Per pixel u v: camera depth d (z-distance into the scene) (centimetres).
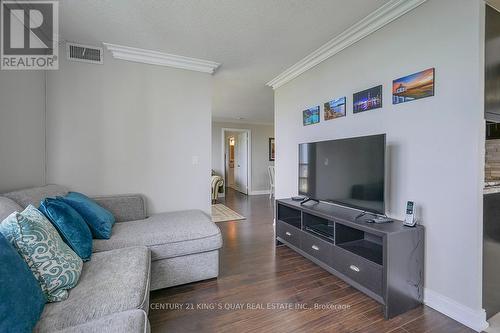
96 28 226
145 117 282
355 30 228
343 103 254
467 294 158
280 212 301
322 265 229
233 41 252
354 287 202
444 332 152
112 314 104
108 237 190
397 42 199
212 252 215
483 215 156
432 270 177
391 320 163
